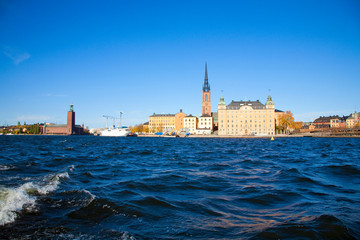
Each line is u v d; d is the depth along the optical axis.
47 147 65.94
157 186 17.48
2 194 13.48
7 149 56.97
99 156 40.91
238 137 186.38
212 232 9.46
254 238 8.85
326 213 11.30
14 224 10.12
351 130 171.25
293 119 192.38
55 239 8.82
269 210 12.23
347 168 25.41
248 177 21.33
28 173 22.66
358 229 9.56
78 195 14.45
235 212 11.93
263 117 198.12
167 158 38.56
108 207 12.28
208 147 71.00
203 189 16.77
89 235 9.16
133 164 30.61
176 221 10.66
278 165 29.39
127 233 9.28
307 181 19.17
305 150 57.22
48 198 13.77
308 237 8.86
